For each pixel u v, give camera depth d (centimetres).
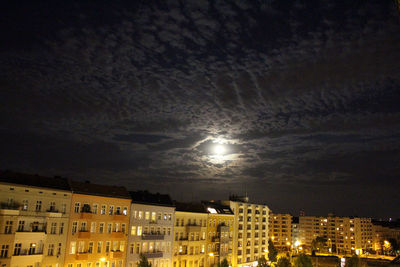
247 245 10675
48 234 5550
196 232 8525
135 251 6931
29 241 5256
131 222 6931
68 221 5859
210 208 9469
